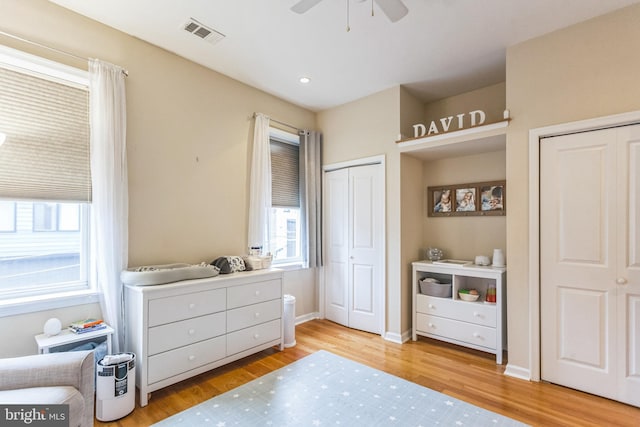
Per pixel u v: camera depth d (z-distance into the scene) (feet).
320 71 9.93
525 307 8.14
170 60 8.82
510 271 8.38
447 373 8.39
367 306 11.82
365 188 11.93
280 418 6.38
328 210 13.15
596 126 7.21
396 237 10.96
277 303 9.80
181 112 9.07
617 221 7.02
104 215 7.21
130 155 8.00
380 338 11.13
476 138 9.11
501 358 9.03
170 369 7.25
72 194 7.20
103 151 7.23
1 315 6.15
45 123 6.86
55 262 7.20
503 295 9.59
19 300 6.45
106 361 6.35
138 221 8.13
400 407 6.78
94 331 6.68
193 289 7.68
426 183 12.41
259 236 10.80
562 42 7.69
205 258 9.59
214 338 8.12
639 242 6.80
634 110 6.79
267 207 11.14
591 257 7.32
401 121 10.98
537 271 7.97
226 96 10.23
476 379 8.07
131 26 7.64
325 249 13.24
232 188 10.37
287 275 12.31
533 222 8.00
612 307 7.09
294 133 12.57
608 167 7.14
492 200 10.75
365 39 8.14
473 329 9.66
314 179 12.89
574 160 7.56
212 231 9.79
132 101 8.05
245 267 9.64
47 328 6.34
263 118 11.12
